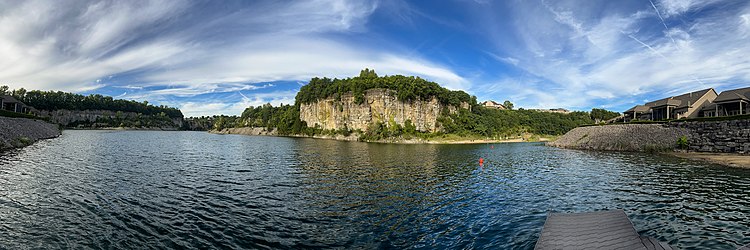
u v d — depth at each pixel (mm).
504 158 51031
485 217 18453
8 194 21359
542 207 20500
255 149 67062
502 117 160375
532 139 130000
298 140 116938
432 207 20500
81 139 83312
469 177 31859
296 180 29500
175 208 19531
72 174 29375
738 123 46156
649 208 19781
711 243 14297
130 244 14031
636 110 83125
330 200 22109
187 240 14664
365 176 32062
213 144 82562
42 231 15133
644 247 11180
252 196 23031
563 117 180750
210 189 25094
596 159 46000
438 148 78750
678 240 14703
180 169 35250
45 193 21938
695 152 49625
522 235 15555
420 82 142500
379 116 135250
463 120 143500
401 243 14727
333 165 40875
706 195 22750
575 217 14016
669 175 30844
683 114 67938
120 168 34344
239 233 15672
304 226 16828
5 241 13828
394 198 22781
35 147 53281
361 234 15812
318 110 165250
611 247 11180
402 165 41531
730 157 41875
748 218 17578
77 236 14703
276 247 14156
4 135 52031
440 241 14945
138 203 20359
